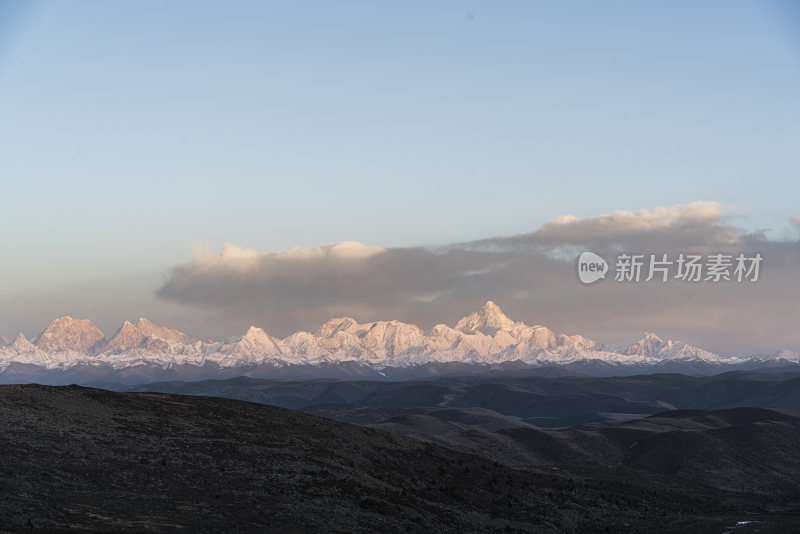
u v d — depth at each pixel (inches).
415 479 4320.9
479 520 3841.0
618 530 4269.2
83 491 2699.3
